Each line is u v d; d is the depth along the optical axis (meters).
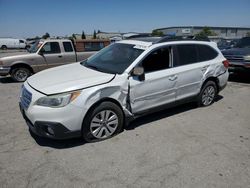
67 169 3.05
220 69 5.49
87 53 9.91
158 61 4.34
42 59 8.99
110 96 3.69
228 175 3.03
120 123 3.96
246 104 5.93
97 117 3.68
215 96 5.78
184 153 3.51
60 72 4.17
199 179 2.93
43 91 3.36
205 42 5.32
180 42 4.77
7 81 8.95
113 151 3.50
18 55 8.75
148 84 4.12
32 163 3.16
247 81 8.81
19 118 4.73
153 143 3.77
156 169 3.10
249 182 2.91
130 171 3.04
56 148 3.54
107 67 4.20
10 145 3.61
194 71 4.89
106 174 2.97
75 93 3.37
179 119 4.80
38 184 2.76
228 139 4.00
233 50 8.93
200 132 4.23
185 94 4.91
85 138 3.65
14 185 2.73
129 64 4.02
